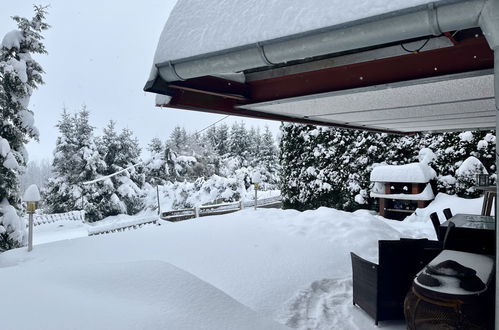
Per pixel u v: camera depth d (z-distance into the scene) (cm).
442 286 271
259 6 244
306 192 1376
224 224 791
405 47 288
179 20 284
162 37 286
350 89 340
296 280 477
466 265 312
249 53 237
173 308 220
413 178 1077
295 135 1407
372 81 330
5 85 1138
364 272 390
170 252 601
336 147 1303
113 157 2548
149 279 255
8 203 1130
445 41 275
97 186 2325
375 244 633
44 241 1518
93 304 214
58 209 2297
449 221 430
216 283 462
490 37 168
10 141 1159
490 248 361
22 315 192
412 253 369
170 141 3612
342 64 332
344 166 1286
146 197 2517
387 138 1211
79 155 2372
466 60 285
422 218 1020
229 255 570
